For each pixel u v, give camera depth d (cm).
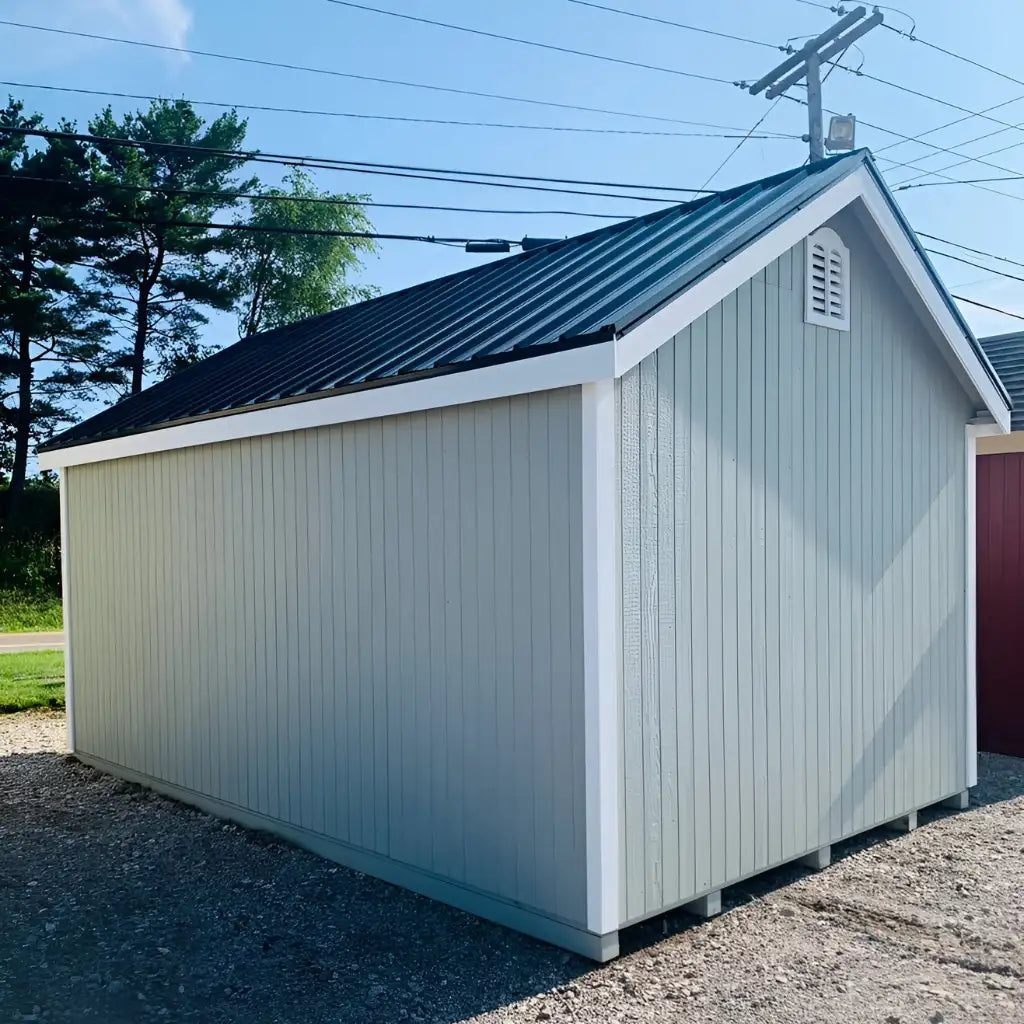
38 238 2455
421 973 427
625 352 418
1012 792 750
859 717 601
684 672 477
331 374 592
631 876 446
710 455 497
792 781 546
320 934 473
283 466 623
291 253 3097
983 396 679
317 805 601
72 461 848
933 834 639
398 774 539
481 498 488
